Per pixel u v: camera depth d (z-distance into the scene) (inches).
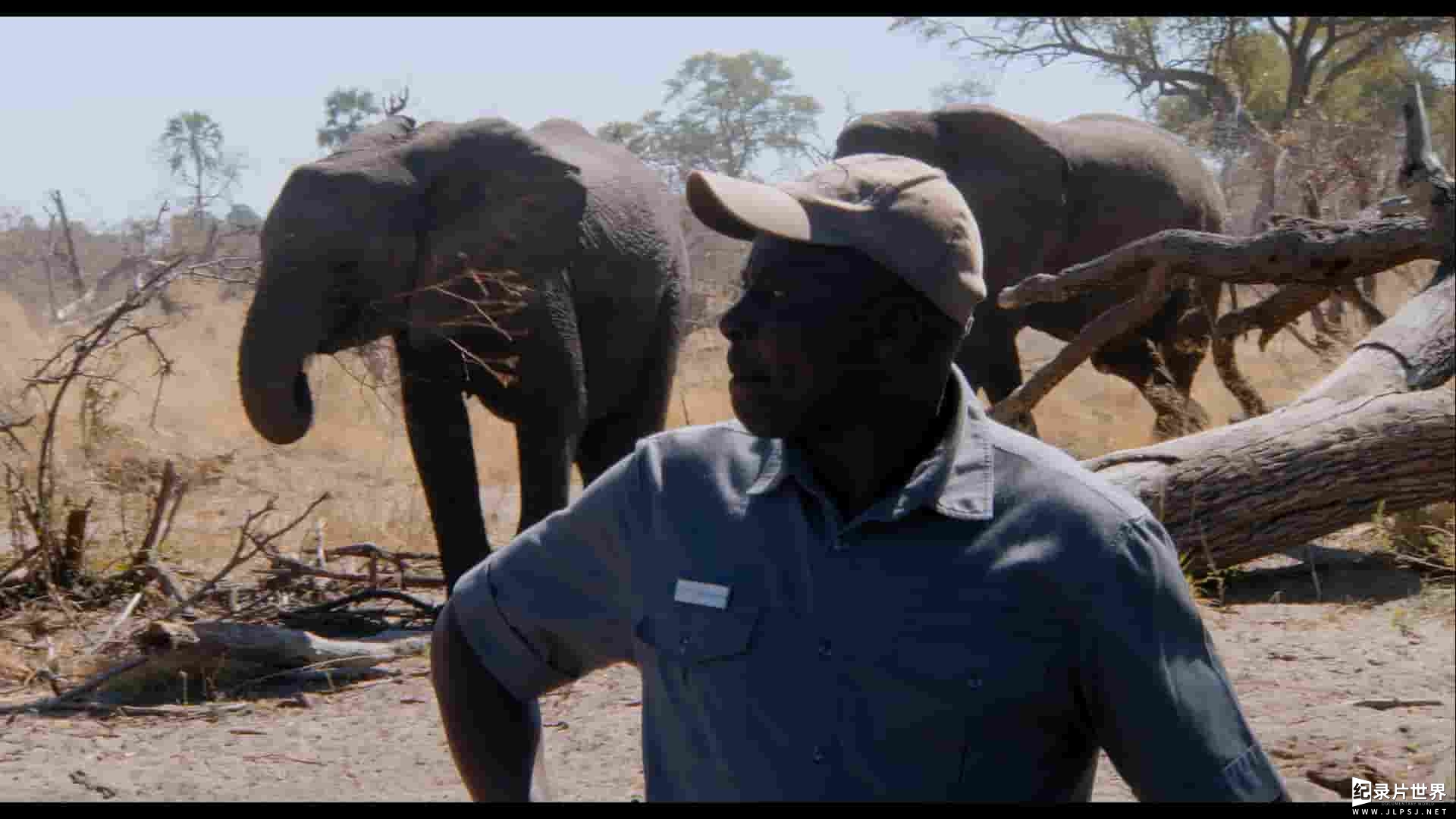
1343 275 357.1
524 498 348.2
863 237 79.0
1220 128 967.6
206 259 382.6
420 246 337.4
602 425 406.3
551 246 342.3
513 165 343.0
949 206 80.9
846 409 81.4
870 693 78.2
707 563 82.3
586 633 89.4
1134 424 543.5
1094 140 550.9
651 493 85.6
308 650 266.7
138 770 215.5
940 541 78.7
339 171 331.9
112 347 343.3
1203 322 536.7
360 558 381.1
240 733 234.7
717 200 77.9
